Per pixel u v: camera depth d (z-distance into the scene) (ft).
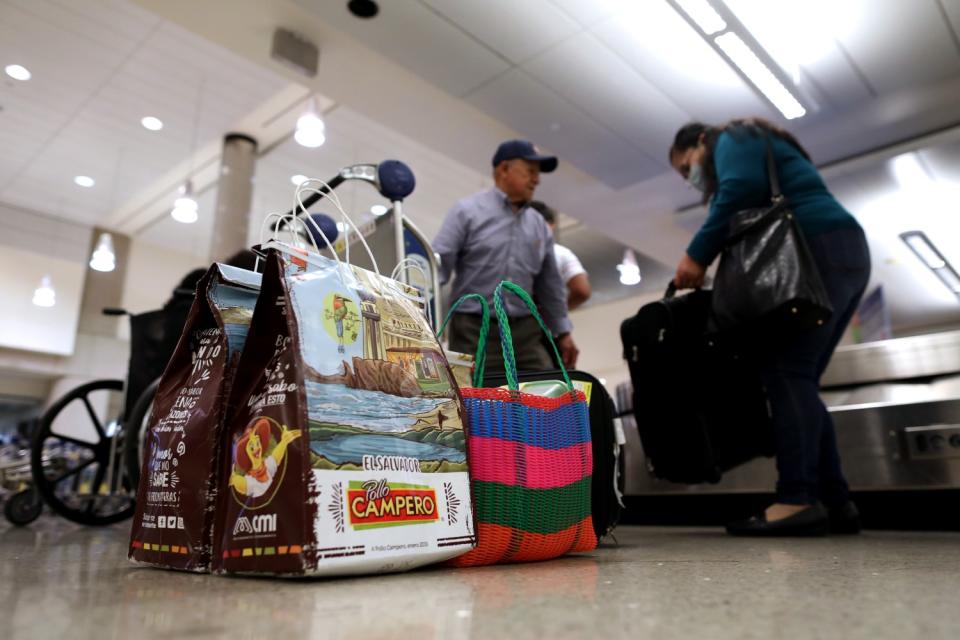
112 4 17.40
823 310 5.39
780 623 1.71
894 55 12.44
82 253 33.32
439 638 1.54
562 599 2.11
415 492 2.79
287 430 2.53
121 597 2.15
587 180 18.28
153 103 22.00
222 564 2.59
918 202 18.21
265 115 22.49
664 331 5.89
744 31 11.08
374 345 2.92
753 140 6.26
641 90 13.69
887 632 1.60
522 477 3.28
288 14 13.02
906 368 8.01
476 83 13.56
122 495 7.86
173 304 8.02
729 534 6.08
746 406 6.27
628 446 9.20
